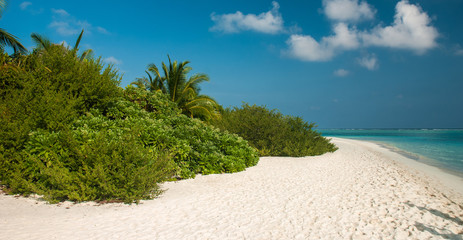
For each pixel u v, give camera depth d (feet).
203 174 29.35
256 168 34.42
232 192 22.53
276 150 48.44
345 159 48.83
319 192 23.30
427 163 50.65
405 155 64.95
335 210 18.54
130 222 15.23
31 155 19.56
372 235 14.58
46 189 18.48
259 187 24.49
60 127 23.36
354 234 14.58
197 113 78.54
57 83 27.22
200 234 13.83
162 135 26.91
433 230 15.78
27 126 20.75
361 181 29.07
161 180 22.31
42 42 61.82
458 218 18.39
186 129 32.78
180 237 13.38
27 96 24.30
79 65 29.89
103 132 22.26
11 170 19.31
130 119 28.81
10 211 15.93
